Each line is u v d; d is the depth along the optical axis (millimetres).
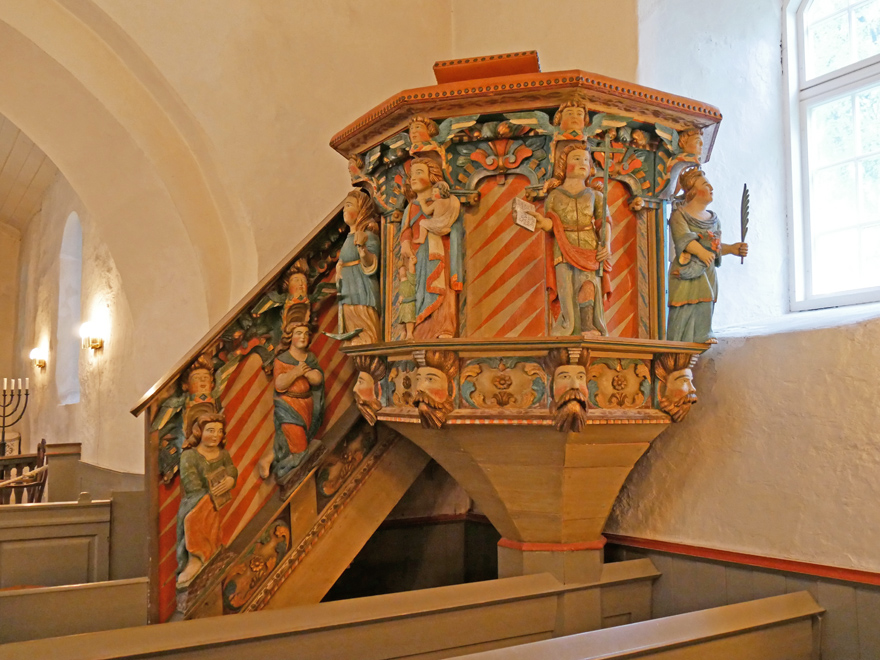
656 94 2430
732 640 2309
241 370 2766
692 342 2512
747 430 2844
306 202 4047
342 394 2998
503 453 2502
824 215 3584
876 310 2850
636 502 3205
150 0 3693
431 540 3957
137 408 2494
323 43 4141
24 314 10781
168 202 4039
